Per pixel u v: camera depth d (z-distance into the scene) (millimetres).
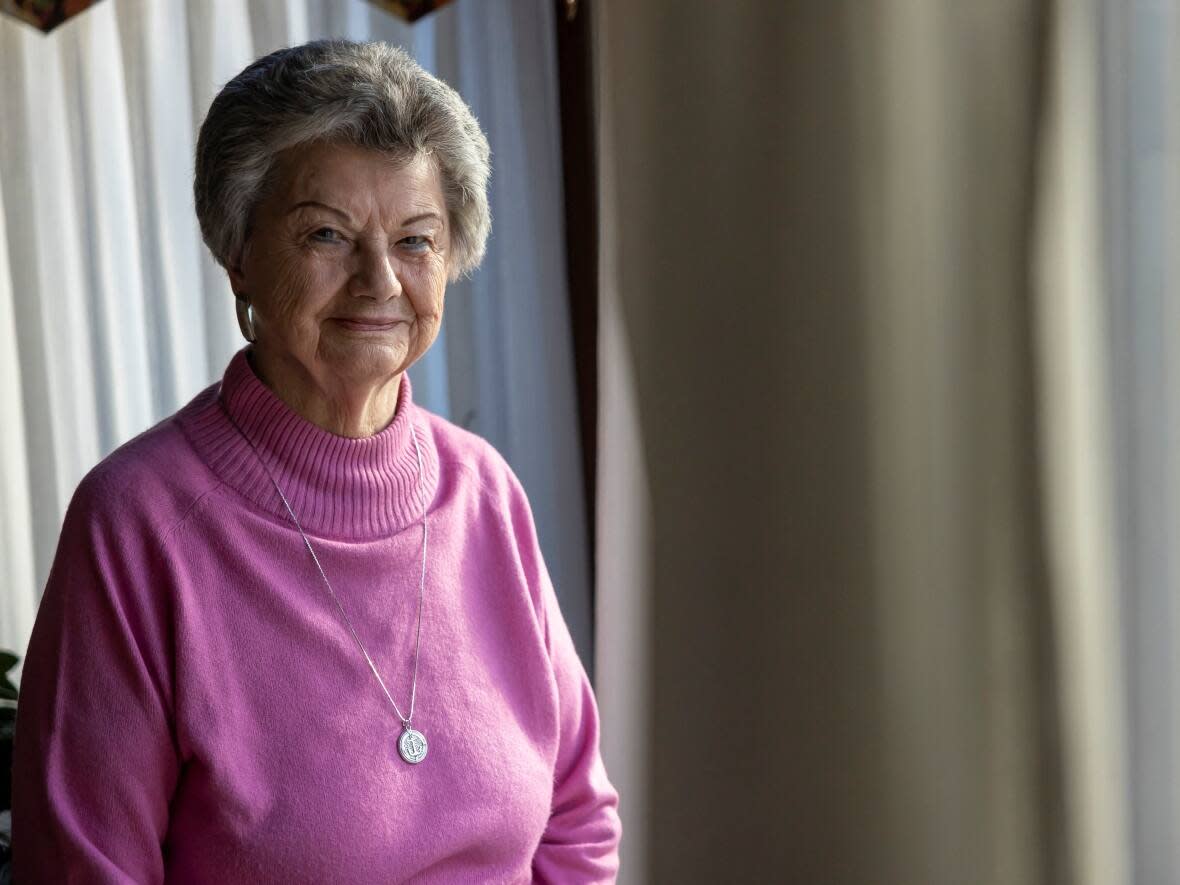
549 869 1404
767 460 1828
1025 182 1629
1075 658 1674
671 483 1896
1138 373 1545
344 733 1189
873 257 1731
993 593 1691
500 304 2213
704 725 1908
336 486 1243
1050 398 1657
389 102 1170
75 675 1126
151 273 2096
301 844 1148
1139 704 1571
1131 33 1527
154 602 1149
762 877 1881
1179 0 1483
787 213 1779
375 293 1187
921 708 1751
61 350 2156
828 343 1767
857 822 1804
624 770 1998
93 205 2109
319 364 1209
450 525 1340
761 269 1807
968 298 1667
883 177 1715
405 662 1252
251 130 1161
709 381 1858
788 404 1806
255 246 1199
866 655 1779
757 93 1789
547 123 2178
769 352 1812
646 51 1852
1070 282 1641
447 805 1229
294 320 1190
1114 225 1552
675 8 1823
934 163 1673
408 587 1276
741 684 1876
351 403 1242
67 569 1148
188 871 1172
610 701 1997
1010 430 1663
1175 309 1522
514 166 2172
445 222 1263
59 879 1104
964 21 1637
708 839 1918
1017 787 1704
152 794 1142
